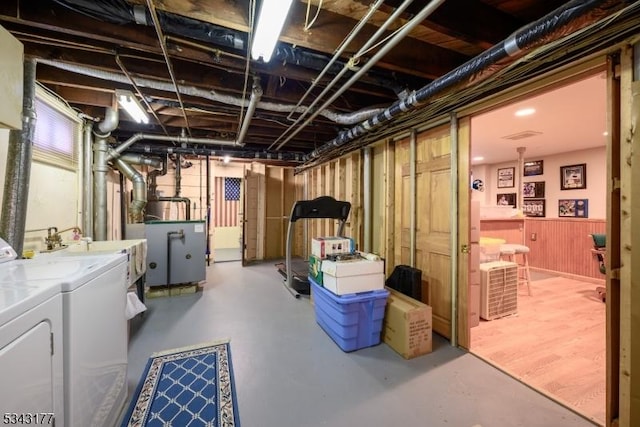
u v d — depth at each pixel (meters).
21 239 2.01
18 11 1.67
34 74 2.14
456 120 2.54
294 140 5.11
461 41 2.09
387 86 2.53
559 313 3.35
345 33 1.91
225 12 1.64
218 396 1.87
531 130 4.02
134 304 2.79
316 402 1.83
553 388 1.96
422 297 2.98
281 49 2.04
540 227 5.47
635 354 1.40
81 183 3.55
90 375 1.31
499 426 1.63
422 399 1.86
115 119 3.52
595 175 5.09
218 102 3.22
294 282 4.10
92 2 1.53
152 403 1.80
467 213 2.49
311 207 3.78
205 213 6.77
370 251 3.94
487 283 3.15
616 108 1.52
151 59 2.29
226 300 3.81
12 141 2.02
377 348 2.53
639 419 1.39
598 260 3.83
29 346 0.93
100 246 2.89
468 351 2.47
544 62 1.78
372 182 3.94
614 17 1.31
